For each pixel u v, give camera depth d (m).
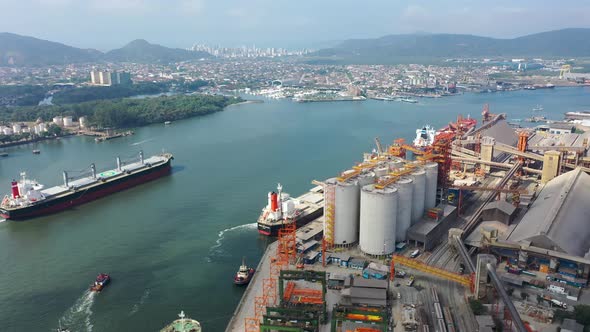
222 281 172.88
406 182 187.62
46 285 171.88
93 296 163.75
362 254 185.38
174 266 184.75
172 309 155.12
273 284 163.25
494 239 173.38
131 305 157.88
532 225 182.00
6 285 172.12
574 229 175.25
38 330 145.25
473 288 151.88
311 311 136.25
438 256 182.88
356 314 137.12
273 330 131.25
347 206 186.50
